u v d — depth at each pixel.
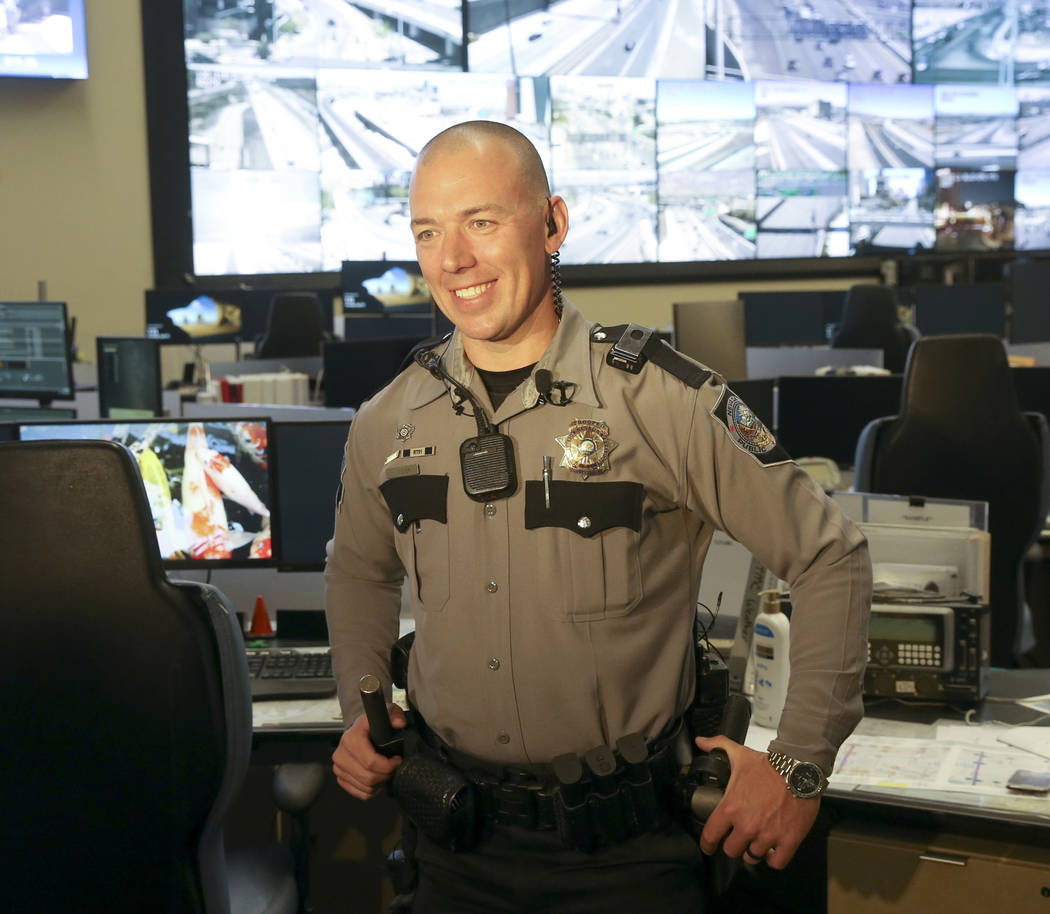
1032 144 9.92
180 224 8.02
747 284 9.50
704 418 1.40
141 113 7.91
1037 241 9.94
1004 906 1.75
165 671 1.53
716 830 1.36
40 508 1.51
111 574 1.52
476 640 1.44
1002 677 2.30
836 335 7.88
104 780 1.54
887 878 1.82
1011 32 9.77
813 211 9.55
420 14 8.39
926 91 9.68
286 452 2.58
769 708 2.05
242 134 8.09
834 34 9.41
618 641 1.41
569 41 8.78
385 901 2.61
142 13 7.80
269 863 1.96
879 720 2.08
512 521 1.43
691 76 9.11
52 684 1.52
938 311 7.72
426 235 1.43
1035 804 1.71
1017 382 4.32
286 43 8.11
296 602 2.71
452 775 1.45
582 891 1.44
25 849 1.55
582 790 1.39
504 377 1.49
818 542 1.40
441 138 1.42
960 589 2.20
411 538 1.49
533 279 1.43
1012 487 3.24
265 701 2.23
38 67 7.40
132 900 1.57
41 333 4.54
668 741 1.45
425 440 1.50
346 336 6.69
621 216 9.08
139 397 3.84
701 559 1.51
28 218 7.80
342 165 8.33
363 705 1.53
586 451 1.41
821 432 4.53
